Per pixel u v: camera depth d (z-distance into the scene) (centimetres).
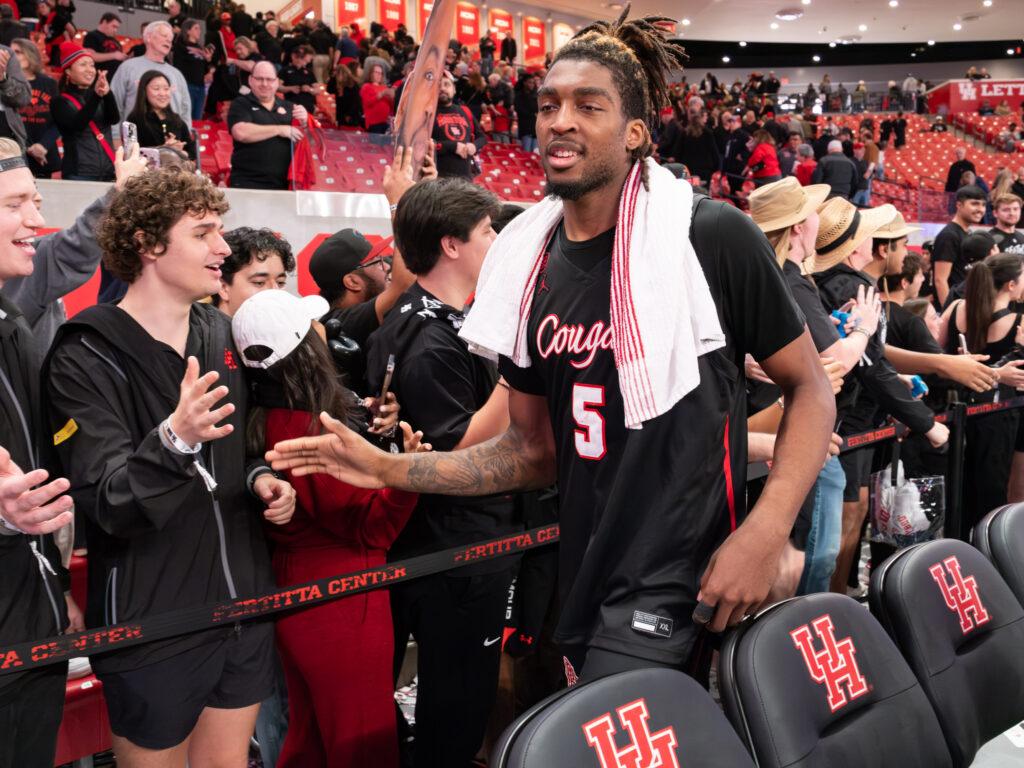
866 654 137
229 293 228
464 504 198
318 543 177
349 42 1081
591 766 103
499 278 138
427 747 204
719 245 123
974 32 2397
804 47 2795
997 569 183
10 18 693
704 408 125
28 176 154
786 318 126
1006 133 2319
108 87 484
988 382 321
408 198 198
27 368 149
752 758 120
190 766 165
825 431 127
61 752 208
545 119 124
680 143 955
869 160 1376
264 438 168
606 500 128
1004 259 387
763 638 128
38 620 143
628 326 120
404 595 197
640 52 130
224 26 1130
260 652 162
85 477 138
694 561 126
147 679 147
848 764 129
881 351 286
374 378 198
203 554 154
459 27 1831
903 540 296
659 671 114
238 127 499
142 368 148
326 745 180
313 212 500
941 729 148
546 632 237
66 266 204
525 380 144
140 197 148
